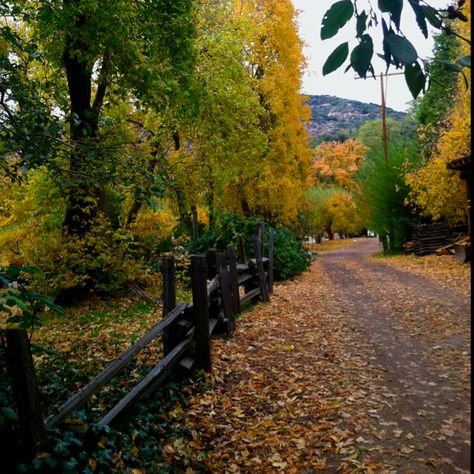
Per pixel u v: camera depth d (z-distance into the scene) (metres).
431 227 21.53
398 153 25.02
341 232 62.16
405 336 7.11
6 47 5.94
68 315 10.28
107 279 11.48
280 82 21.42
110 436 3.52
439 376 5.26
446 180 15.95
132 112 14.73
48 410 3.58
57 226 11.90
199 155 15.83
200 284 5.36
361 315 8.96
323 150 57.22
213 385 5.12
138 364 5.63
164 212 12.25
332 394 4.88
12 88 4.78
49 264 10.55
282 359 6.11
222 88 15.54
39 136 4.84
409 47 1.04
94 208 11.55
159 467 3.45
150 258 11.87
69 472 2.78
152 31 9.79
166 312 5.16
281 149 21.92
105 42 8.59
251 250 14.16
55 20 7.62
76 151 5.17
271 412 4.50
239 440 3.96
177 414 4.40
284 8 21.42
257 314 8.72
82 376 5.00
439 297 10.05
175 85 10.20
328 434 3.95
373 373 5.50
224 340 6.87
